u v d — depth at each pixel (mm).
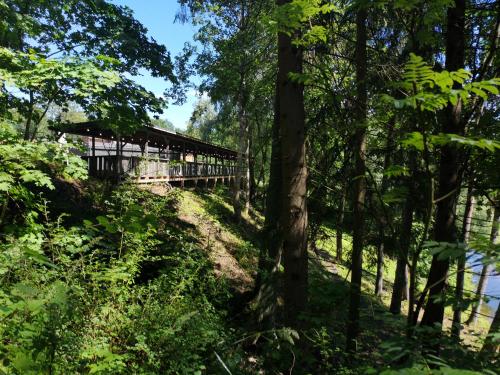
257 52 17266
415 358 1348
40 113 7145
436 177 3721
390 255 6004
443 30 4180
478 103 3043
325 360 3270
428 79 1396
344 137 5047
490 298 1693
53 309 1909
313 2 2953
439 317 2926
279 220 6996
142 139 19844
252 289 9734
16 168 4223
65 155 4539
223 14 17203
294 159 4016
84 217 8594
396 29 5570
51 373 2180
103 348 3078
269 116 21172
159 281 4719
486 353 2104
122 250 4484
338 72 6113
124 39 9992
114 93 6391
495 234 4535
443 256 1467
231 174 30453
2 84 4355
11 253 2707
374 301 12055
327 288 3527
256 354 4090
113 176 13289
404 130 3254
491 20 4133
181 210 13562
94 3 9484
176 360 3428
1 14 6812
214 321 4512
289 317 3836
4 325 2125
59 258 3307
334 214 5809
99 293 3477
